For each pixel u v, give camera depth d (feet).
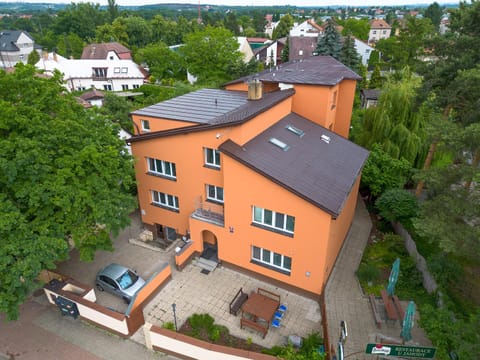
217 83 201.87
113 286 67.05
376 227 87.51
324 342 53.21
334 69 101.40
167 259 77.36
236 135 63.31
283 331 58.18
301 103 89.20
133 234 86.94
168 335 52.60
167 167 77.20
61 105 60.13
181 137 70.08
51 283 64.39
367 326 58.08
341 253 76.84
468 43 76.84
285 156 65.82
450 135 57.31
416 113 96.17
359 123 125.18
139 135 75.20
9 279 47.50
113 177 62.64
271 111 74.90
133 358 54.54
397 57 234.38
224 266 73.51
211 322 59.16
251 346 55.57
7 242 49.55
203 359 52.06
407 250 76.18
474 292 59.36
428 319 48.57
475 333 43.11
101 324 59.52
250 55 284.61
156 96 207.41
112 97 141.90
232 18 497.05
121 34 364.17
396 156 94.58
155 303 64.34
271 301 60.13
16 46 328.08
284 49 263.29
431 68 84.33
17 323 61.67
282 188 57.88
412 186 102.94
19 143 49.42
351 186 63.31
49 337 58.70
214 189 73.00
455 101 76.74
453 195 57.21
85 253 59.72
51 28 426.92
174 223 82.12
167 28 397.60
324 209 54.13
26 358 55.01
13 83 56.44
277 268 66.49
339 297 64.28
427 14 426.10
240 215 65.26
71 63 247.50
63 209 52.70
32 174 51.11
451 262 61.62
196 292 66.80
